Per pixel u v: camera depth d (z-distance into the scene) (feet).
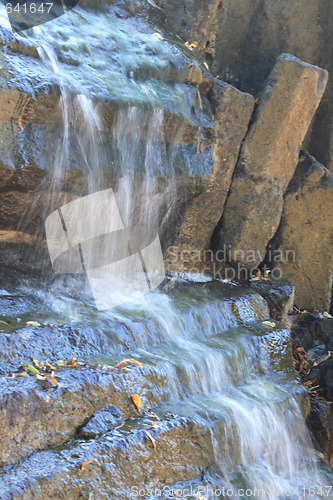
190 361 14.11
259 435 13.98
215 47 22.97
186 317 15.99
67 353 12.35
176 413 12.50
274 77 20.01
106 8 17.53
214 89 19.25
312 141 23.61
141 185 16.47
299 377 17.06
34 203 14.76
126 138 15.89
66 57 14.82
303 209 21.22
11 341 11.61
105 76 15.49
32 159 13.52
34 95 13.30
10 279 14.78
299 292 21.83
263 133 20.06
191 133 17.75
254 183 20.17
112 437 11.05
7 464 9.85
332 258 21.71
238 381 15.46
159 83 17.19
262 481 13.29
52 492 9.64
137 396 12.05
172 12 21.24
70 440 10.78
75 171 14.48
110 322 13.88
